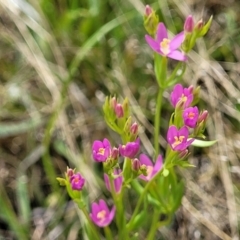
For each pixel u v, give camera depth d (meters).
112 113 0.33
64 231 0.40
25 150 0.43
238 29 0.45
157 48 0.34
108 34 0.46
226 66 0.44
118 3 0.46
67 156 0.42
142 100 0.44
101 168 0.42
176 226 0.40
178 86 0.33
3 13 0.47
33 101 0.45
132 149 0.31
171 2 0.46
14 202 0.41
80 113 0.44
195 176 0.42
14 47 0.46
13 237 0.40
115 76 0.45
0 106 0.44
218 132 0.42
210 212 0.40
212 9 0.47
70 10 0.46
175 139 0.32
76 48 0.46
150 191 0.34
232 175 0.41
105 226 0.34
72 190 0.32
